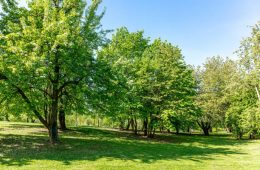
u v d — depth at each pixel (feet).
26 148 68.18
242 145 110.63
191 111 128.16
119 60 80.33
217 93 173.17
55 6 75.97
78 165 53.72
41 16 72.95
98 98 75.46
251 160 69.62
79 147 74.95
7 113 87.04
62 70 73.61
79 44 69.82
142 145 91.25
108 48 80.69
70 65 69.21
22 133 97.71
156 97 119.44
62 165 53.06
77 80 75.72
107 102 77.15
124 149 77.87
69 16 68.39
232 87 124.16
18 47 61.46
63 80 76.54
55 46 63.00
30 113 81.30
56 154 63.00
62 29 65.26
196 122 186.80
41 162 54.39
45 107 81.30
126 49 135.74
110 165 55.26
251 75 109.50
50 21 68.33
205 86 176.24
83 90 73.82
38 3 70.90
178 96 125.29
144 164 58.13
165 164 59.31
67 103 88.69
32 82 66.33
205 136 164.14
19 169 48.67
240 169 57.57
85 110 82.79
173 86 123.65
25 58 60.49
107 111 80.33
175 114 119.55
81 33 74.08
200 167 58.13
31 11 72.33
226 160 68.69
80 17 76.69
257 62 106.52
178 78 127.24
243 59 110.22
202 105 170.19
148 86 119.34
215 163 63.72
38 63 61.46
